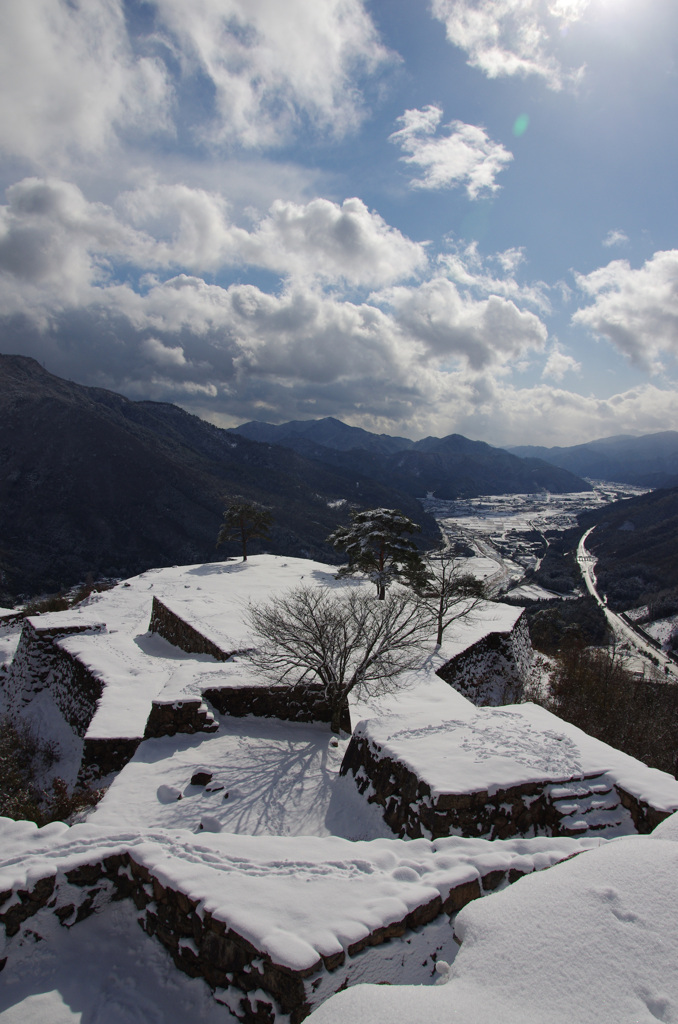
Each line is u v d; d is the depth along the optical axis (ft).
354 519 99.81
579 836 22.81
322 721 40.55
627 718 67.97
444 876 16.02
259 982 12.96
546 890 12.14
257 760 34.22
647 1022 8.63
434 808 22.72
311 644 40.93
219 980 14.01
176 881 15.75
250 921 13.78
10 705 59.82
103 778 38.88
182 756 34.19
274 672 42.45
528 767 25.34
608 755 26.99
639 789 23.79
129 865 17.48
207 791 30.14
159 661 57.16
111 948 16.01
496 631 72.43
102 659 55.11
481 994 9.80
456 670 61.46
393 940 14.02
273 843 18.60
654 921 10.71
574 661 84.48
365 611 51.75
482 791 23.09
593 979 9.66
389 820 25.55
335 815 28.22
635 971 9.67
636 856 12.78
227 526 140.77
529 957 10.43
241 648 53.57
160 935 15.89
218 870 16.52
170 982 14.75
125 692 46.93
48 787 43.98
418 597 68.49
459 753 26.68
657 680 103.65
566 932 10.81
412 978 13.71
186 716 36.86
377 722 30.89
